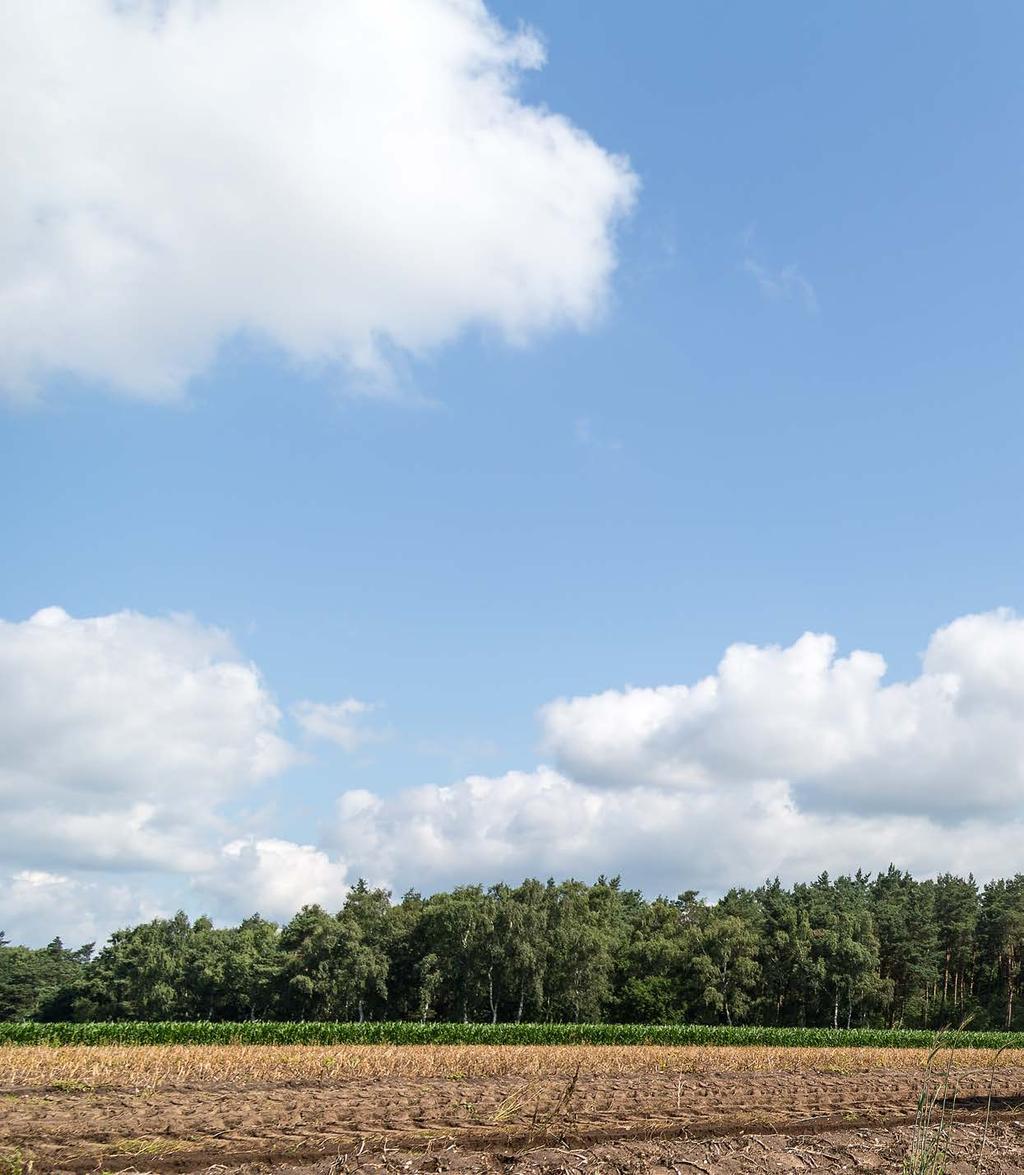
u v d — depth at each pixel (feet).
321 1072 100.83
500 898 289.94
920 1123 39.24
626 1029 205.05
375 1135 57.57
